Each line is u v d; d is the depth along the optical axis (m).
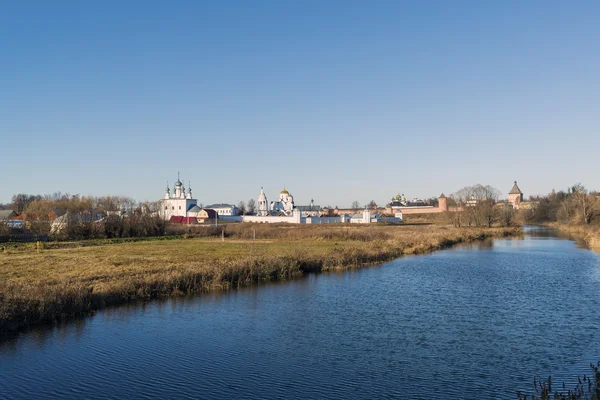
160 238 103.19
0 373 22.12
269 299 37.72
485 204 142.62
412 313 32.84
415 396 19.34
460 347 25.42
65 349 25.41
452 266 56.53
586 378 20.94
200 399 19.23
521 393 19.44
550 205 179.88
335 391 19.91
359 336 27.55
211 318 31.78
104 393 19.91
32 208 150.38
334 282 45.44
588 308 33.97
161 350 25.20
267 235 104.62
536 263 58.88
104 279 41.66
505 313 32.69
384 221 186.38
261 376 21.59
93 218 113.38
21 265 52.31
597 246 79.62
